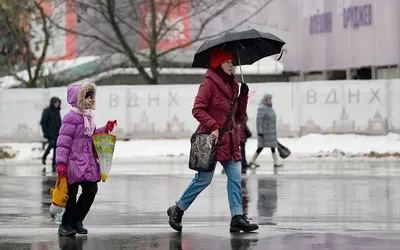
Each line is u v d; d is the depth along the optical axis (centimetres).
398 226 2625
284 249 2075
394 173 4809
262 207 3206
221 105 2344
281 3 8925
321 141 6850
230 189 2394
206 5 8556
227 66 2359
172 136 7262
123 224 2716
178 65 9369
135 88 7294
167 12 8462
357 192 3738
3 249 2133
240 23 8406
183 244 2180
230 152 2359
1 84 9588
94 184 2344
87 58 9619
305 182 4259
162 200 3500
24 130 7550
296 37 8869
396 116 6812
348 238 2266
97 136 2294
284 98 7038
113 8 8350
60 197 2292
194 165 2328
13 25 8931
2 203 3425
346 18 8169
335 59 8350
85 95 2288
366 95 6894
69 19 9438
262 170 5166
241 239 2259
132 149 6981
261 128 5434
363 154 6341
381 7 7781
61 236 2355
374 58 7869
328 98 6969
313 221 2773
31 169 5584
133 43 9525
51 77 9194
